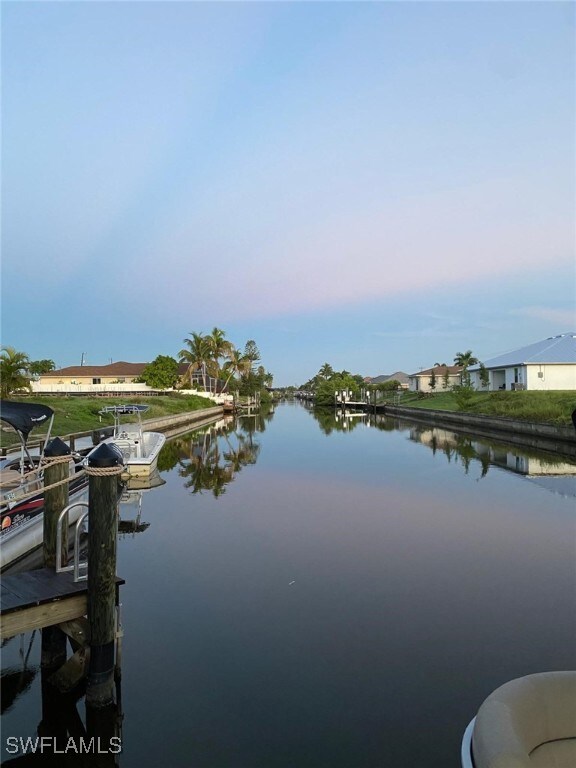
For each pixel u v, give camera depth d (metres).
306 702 4.97
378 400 71.56
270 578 8.18
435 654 5.84
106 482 5.05
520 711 2.73
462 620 6.69
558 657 5.77
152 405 43.12
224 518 12.05
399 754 4.28
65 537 6.39
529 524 11.38
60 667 5.42
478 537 10.39
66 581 5.54
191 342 65.12
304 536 10.52
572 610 6.98
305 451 25.17
